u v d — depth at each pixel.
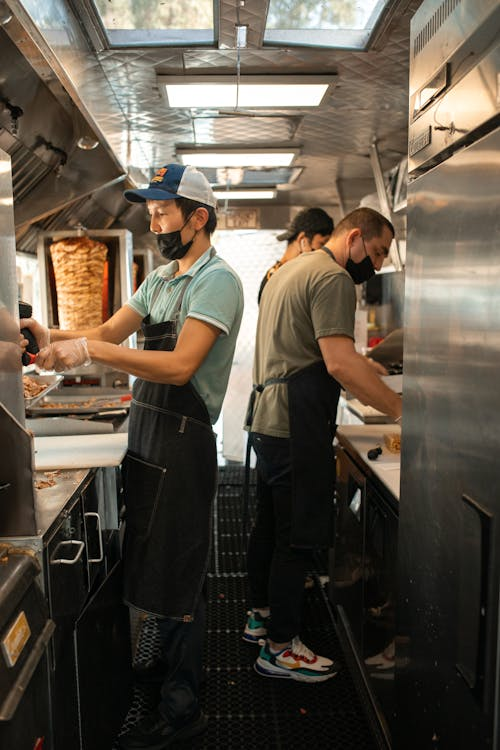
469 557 1.13
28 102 1.78
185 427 1.82
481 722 1.09
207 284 1.82
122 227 4.63
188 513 1.83
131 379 3.31
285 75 2.36
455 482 1.20
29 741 1.17
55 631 1.35
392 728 1.72
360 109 2.82
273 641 2.33
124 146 3.21
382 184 3.53
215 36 2.05
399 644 1.59
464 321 1.15
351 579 2.39
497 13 1.04
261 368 2.39
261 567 2.55
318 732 2.03
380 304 4.29
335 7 1.90
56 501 1.48
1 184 1.25
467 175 1.13
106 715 1.72
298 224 3.11
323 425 2.20
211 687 2.27
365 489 2.14
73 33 1.77
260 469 2.33
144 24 1.98
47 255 3.14
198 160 3.68
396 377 3.06
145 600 1.83
